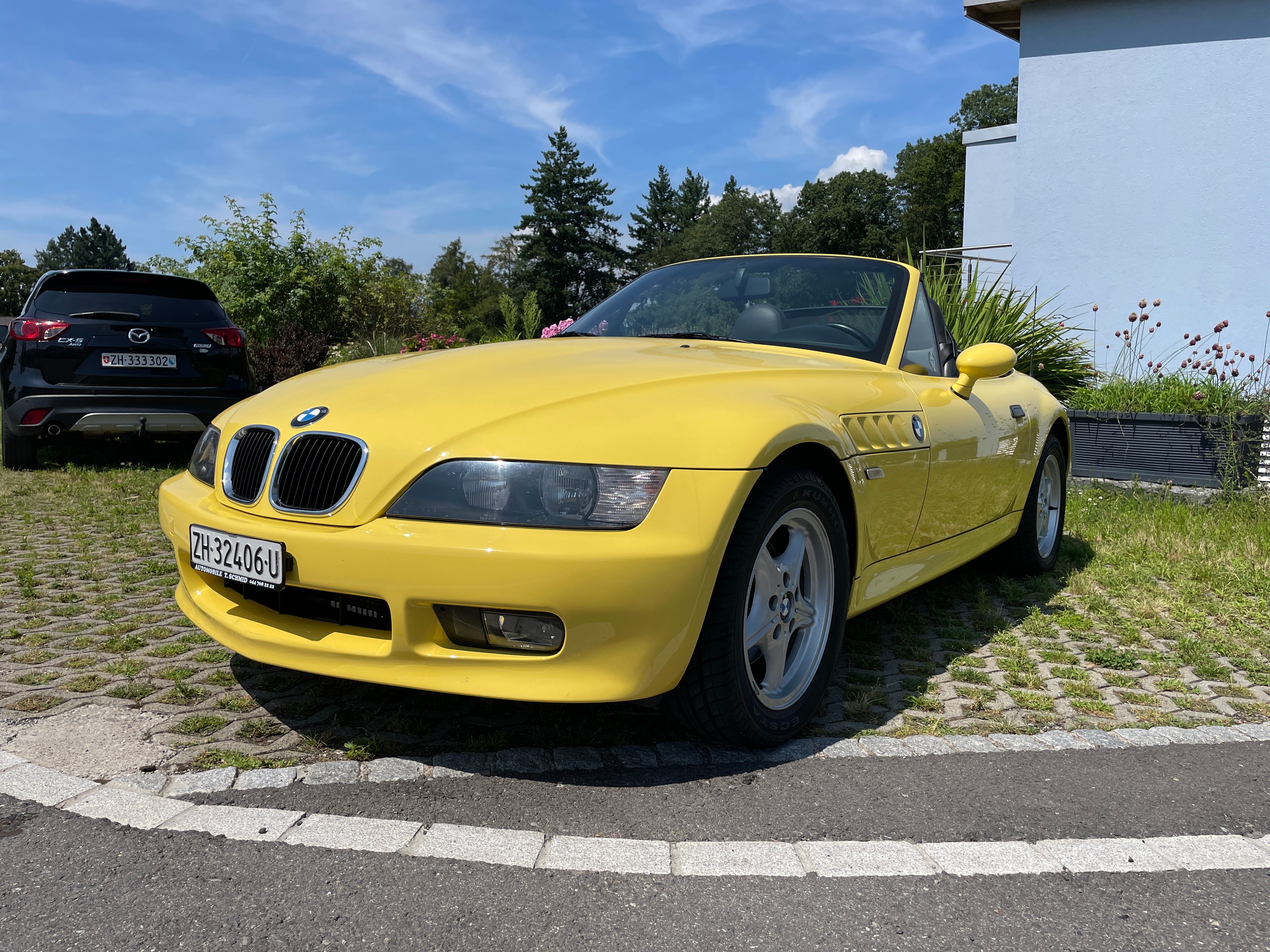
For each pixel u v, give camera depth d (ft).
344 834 5.85
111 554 14.16
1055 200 37.37
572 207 265.34
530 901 5.16
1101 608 11.94
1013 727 8.02
